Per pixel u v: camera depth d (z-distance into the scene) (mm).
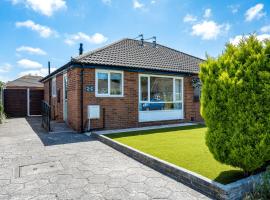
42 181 4059
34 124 12211
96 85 9648
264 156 3521
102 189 3703
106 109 9898
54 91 14383
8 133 9148
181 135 8234
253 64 3559
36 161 5266
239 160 3621
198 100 13312
